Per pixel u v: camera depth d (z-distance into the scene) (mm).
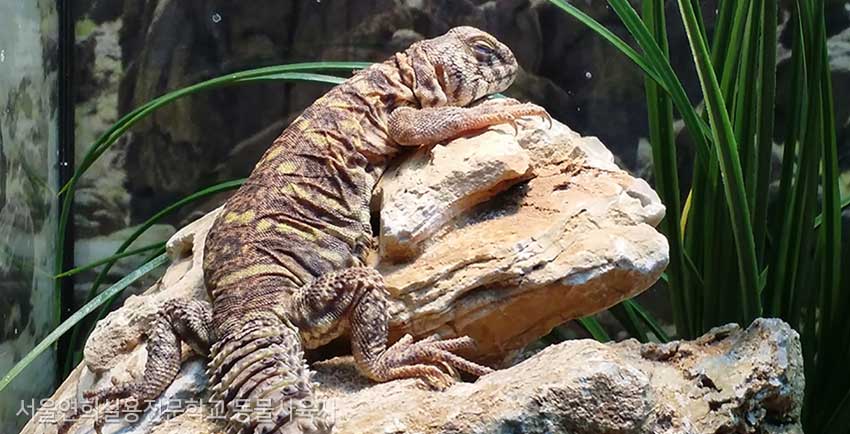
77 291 1553
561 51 1496
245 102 1514
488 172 1252
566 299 1239
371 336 1229
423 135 1276
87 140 1534
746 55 1290
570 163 1277
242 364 1207
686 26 1260
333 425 1188
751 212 1304
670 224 1326
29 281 1488
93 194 1539
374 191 1288
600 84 1499
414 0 1490
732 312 1319
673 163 1322
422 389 1213
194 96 1513
